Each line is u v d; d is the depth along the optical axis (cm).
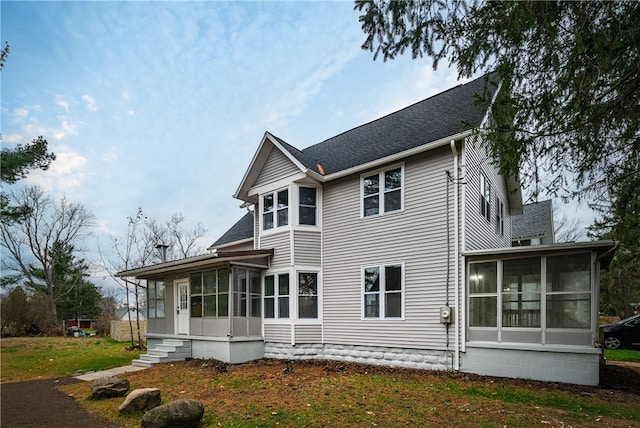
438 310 1013
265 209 1415
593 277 839
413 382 862
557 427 552
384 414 625
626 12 427
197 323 1359
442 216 1038
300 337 1238
